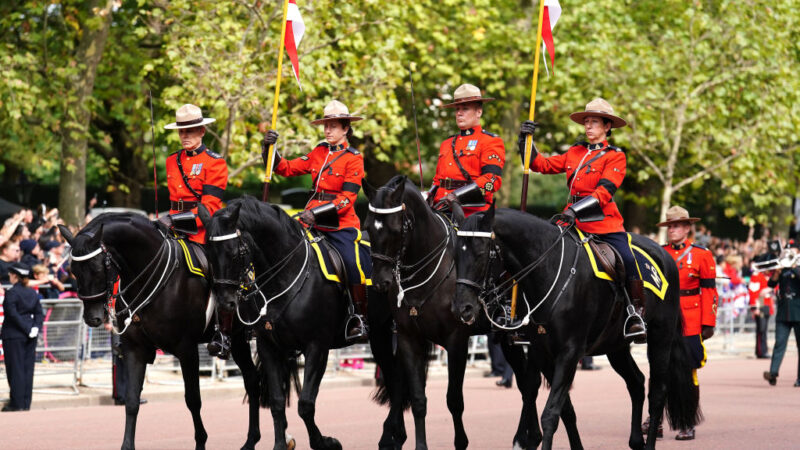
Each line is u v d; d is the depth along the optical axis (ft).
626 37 197.06
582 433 88.17
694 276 88.53
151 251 70.03
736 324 187.01
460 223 63.62
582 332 65.41
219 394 120.98
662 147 200.44
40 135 168.96
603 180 68.39
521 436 72.79
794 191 218.18
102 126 208.64
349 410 106.32
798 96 196.44
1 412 103.96
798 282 129.08
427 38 197.36
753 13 191.31
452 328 68.39
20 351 105.09
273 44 148.56
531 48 192.54
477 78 207.21
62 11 164.35
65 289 132.98
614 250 67.87
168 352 73.00
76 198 162.40
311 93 155.12
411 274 67.56
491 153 74.23
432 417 99.86
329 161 75.92
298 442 84.43
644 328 67.87
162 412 104.37
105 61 181.78
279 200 284.82
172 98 146.41
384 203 64.85
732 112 199.52
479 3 187.52
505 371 127.65
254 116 153.79
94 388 118.42
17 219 126.62
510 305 67.77
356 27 152.97
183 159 75.51
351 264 73.36
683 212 90.79
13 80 148.56
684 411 79.25
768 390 124.77
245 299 69.87
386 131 163.02
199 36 146.61
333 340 74.23
